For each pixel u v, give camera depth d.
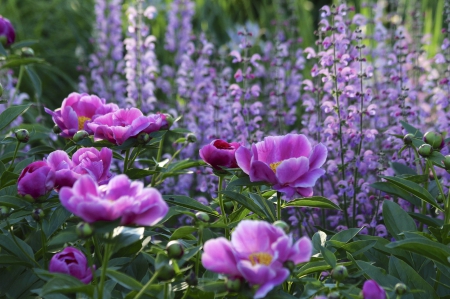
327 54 3.35
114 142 2.17
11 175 2.27
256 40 7.00
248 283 1.58
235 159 2.10
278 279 1.51
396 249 2.43
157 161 2.70
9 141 2.59
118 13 5.36
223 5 8.45
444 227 2.16
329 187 3.68
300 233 3.51
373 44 5.48
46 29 7.46
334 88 3.58
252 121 3.72
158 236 3.12
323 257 1.91
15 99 4.38
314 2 9.79
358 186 3.37
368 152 3.35
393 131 3.57
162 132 2.29
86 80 5.42
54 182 1.90
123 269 2.22
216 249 1.56
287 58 5.43
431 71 4.10
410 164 3.40
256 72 5.05
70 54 6.95
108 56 5.47
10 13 7.28
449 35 4.06
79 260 1.80
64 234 1.56
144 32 4.46
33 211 1.91
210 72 4.38
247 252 1.60
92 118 2.31
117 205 1.51
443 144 2.16
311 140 3.64
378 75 4.54
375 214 3.21
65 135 2.42
